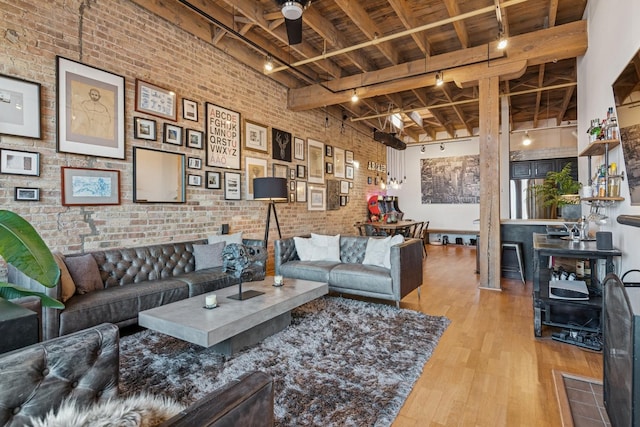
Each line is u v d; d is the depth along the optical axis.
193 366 2.36
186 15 4.13
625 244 2.79
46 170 2.97
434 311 3.64
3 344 1.21
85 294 2.83
